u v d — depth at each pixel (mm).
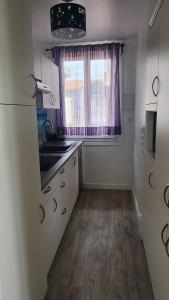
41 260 1583
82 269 2014
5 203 1050
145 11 2346
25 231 1290
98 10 2418
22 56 1233
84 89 3611
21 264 1248
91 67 3545
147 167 1914
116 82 3510
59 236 2236
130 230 2631
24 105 1261
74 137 3809
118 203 3383
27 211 1314
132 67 3527
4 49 1031
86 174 3980
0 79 996
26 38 1287
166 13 1185
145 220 2051
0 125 998
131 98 3619
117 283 1849
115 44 3410
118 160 3863
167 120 1168
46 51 3633
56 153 2602
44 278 1659
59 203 2197
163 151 1268
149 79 1813
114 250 2266
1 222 1015
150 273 1778
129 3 2260
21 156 1224
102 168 3932
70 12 1889
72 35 2158
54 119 3775
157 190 1453
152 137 1949
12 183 1120
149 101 1803
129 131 3727
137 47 3199
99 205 3318
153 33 1634
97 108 3641
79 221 2848
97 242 2404
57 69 3299
